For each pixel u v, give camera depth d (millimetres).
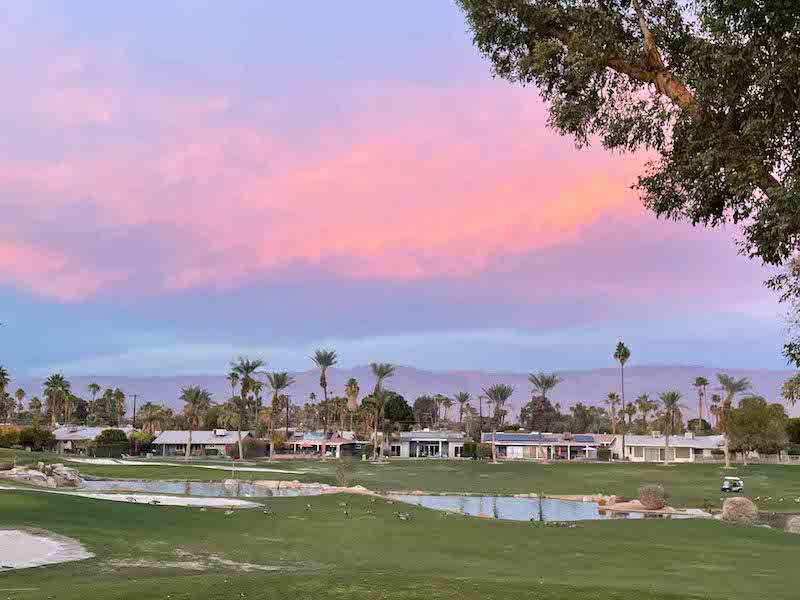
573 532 33688
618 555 25547
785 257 13359
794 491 72375
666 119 15398
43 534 24734
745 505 42125
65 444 147250
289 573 18453
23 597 14750
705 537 32375
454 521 36219
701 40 14445
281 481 74688
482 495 67875
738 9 13281
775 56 13297
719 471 106750
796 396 17844
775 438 126562
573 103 16625
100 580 17656
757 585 19047
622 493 69625
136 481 72375
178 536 27203
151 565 20375
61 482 59281
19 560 19938
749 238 14398
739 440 127938
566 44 16406
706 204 15438
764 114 13656
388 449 166750
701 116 14398
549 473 100750
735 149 14023
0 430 127188
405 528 32375
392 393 179250
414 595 15445
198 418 193375
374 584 16578
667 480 88000
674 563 23734
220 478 76062
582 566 22625
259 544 26250
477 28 17172
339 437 166625
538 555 25266
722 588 18219
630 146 16562
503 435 171750
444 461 137000
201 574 18859
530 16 16578
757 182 13789
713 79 13914
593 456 165000
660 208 16422
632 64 15625
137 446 146625
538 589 16328
